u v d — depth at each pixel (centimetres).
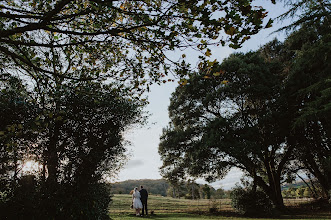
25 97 635
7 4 461
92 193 716
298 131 1756
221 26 321
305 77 1587
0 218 592
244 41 328
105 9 422
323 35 1407
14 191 633
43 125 496
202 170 1812
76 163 713
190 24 352
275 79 1808
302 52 1438
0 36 315
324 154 1755
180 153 2012
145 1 369
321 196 2045
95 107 739
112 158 794
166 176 2062
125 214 1412
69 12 501
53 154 694
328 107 1273
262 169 2114
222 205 2194
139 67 504
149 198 3012
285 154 1912
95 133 759
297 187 3625
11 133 479
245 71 1692
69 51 529
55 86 584
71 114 717
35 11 471
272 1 310
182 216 1411
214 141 1596
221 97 1833
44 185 657
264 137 1750
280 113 1667
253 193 1612
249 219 1320
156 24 361
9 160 662
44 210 626
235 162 1839
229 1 314
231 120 1711
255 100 1814
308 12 1190
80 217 666
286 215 1538
